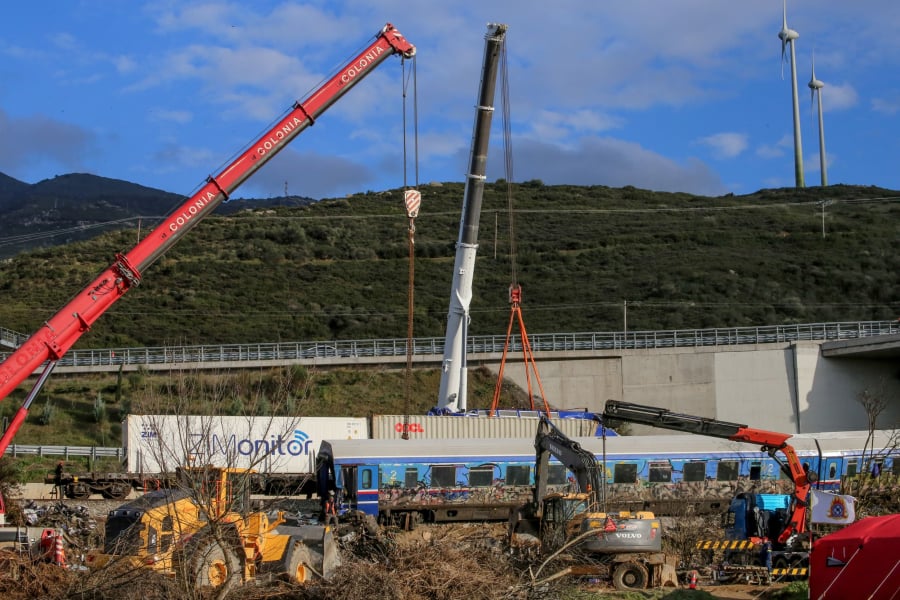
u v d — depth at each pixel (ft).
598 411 239.50
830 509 94.68
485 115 146.82
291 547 72.33
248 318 317.42
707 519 120.67
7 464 144.05
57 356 88.89
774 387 239.91
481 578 68.85
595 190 541.75
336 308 330.13
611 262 390.42
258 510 69.92
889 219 450.30
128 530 67.46
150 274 354.54
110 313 312.91
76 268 363.76
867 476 140.97
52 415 206.08
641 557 86.33
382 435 167.94
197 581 63.31
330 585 66.03
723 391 240.53
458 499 136.87
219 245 397.80
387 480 135.23
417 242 414.41
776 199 523.70
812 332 276.21
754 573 91.56
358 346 280.31
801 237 418.51
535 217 472.44
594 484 92.89
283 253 387.34
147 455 149.28
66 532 103.09
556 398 240.73
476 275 375.66
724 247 412.57
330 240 410.31
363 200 504.02
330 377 236.63
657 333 269.64
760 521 101.91
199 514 67.26
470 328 319.27
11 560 69.87
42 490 151.64
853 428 240.12
